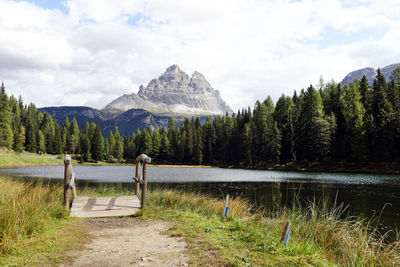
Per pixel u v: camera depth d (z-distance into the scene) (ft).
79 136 422.00
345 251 19.52
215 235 20.61
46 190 34.17
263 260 15.30
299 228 25.21
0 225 17.53
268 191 76.33
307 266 15.02
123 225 24.71
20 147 312.91
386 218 43.83
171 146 361.71
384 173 157.28
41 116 456.04
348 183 100.37
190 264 14.57
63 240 18.43
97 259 15.35
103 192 53.01
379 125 176.45
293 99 300.81
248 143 258.37
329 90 262.06
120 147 391.65
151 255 16.22
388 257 19.43
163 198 39.09
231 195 67.36
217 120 398.42
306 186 89.71
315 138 193.47
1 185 34.88
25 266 13.67
